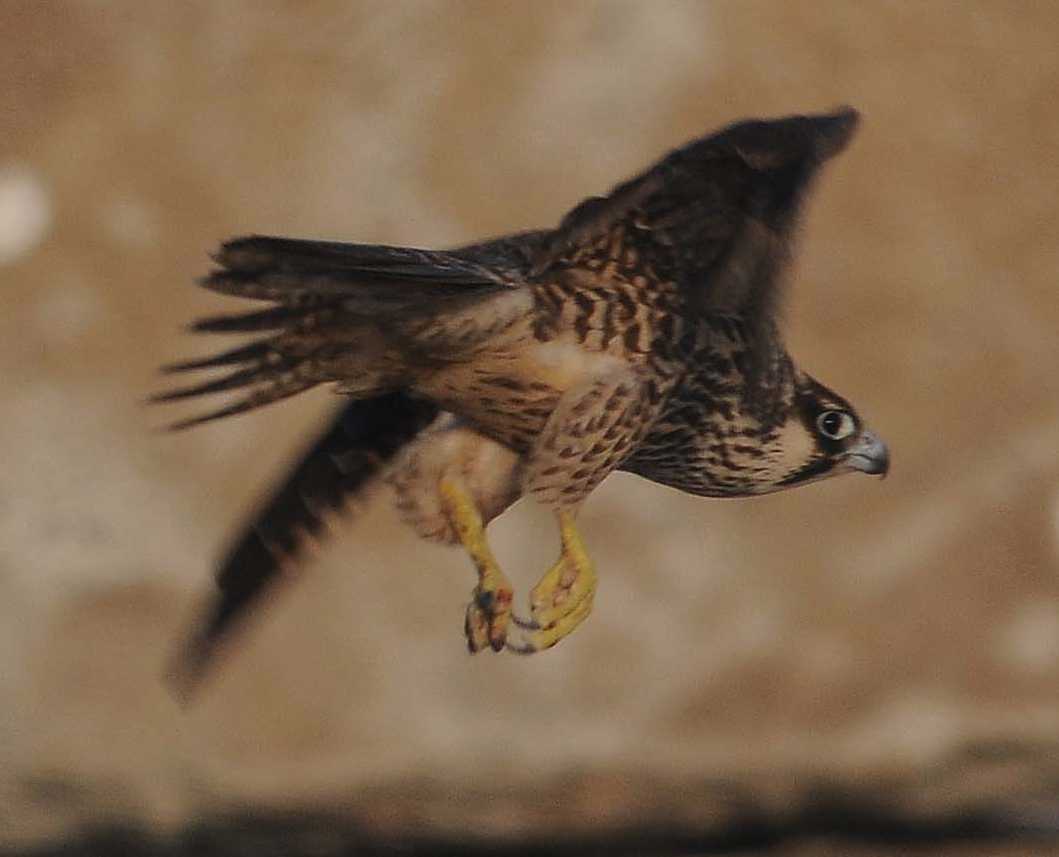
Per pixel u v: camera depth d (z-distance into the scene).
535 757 14.87
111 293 15.52
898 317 15.58
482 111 15.89
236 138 15.84
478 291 7.83
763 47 16.08
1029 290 15.73
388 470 8.59
